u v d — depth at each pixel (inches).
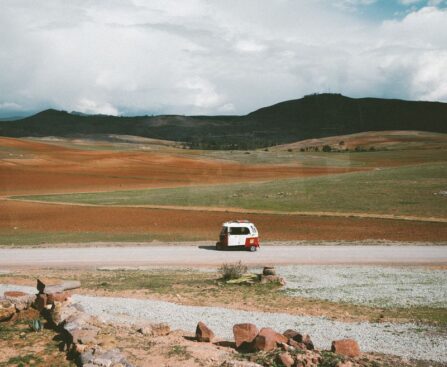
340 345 509.7
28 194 3181.6
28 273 1098.7
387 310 751.7
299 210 2271.2
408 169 3661.4
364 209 2219.5
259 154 6215.6
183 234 1776.6
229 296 855.1
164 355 489.4
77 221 2089.1
